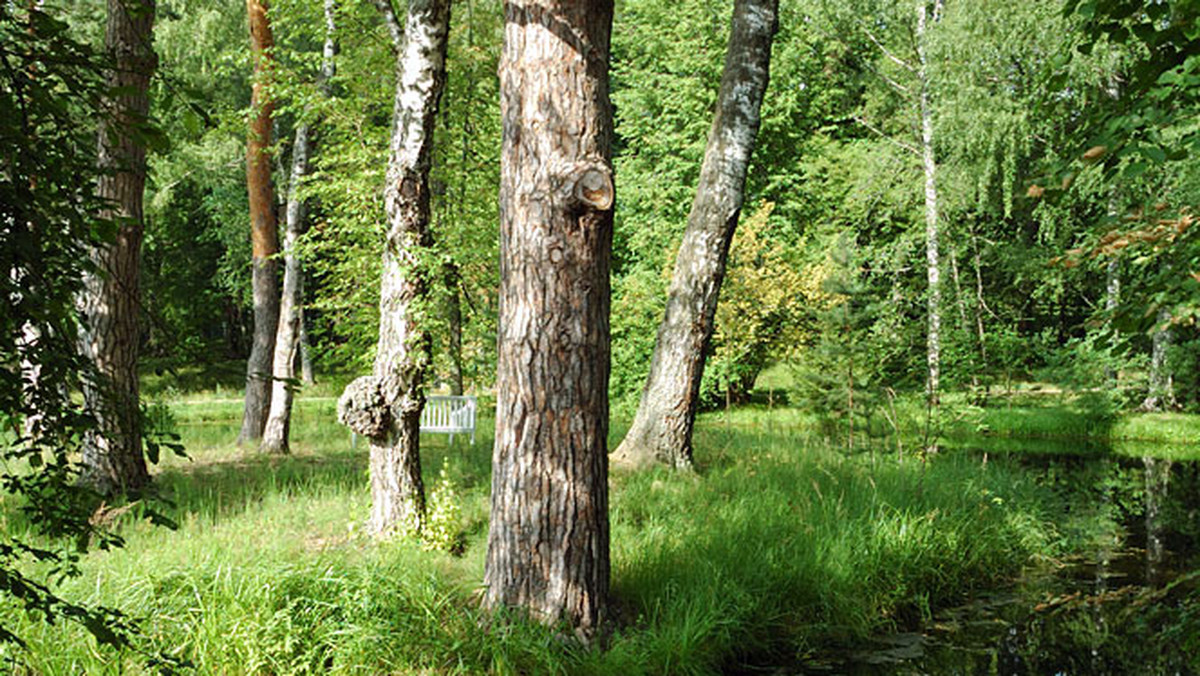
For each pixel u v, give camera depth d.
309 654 4.68
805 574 6.84
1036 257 22.19
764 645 6.01
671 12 25.27
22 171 1.84
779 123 24.70
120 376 8.45
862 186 23.86
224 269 29.64
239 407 22.61
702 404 24.48
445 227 10.80
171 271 32.81
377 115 12.62
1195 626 3.73
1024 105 19.39
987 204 22.33
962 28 20.00
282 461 11.66
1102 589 7.90
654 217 24.42
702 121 24.09
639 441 10.55
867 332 12.55
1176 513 11.51
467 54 12.14
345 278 11.98
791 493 9.04
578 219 5.22
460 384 14.45
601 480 5.39
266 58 12.03
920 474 10.32
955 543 8.26
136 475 7.61
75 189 1.96
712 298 10.49
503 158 5.42
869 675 5.73
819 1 22.59
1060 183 3.45
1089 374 21.47
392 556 6.30
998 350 22.52
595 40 5.30
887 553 7.55
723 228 10.41
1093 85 17.53
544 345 5.24
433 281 7.53
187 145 23.19
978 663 5.99
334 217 11.80
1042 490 11.56
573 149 5.23
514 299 5.32
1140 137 3.35
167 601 4.91
